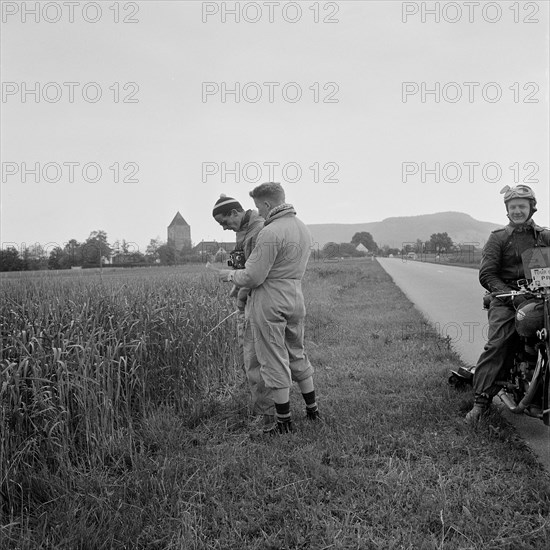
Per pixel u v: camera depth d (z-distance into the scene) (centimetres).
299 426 426
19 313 509
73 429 371
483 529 270
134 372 433
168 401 474
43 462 336
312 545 263
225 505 301
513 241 421
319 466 340
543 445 376
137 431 408
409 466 339
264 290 413
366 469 339
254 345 437
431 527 277
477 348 728
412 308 1170
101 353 421
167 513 290
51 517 288
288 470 344
